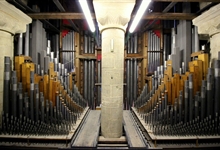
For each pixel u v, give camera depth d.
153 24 5.53
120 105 3.29
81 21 6.28
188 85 3.33
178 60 4.32
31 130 3.24
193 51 4.59
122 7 3.01
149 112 4.16
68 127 3.51
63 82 4.43
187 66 4.53
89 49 6.38
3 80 3.49
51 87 3.55
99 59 6.30
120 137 3.33
